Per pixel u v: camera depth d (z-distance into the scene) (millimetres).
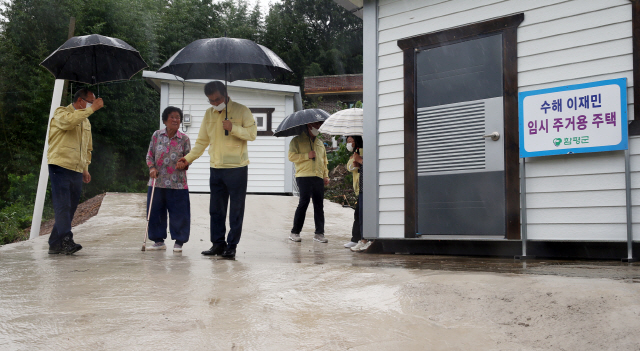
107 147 24531
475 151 5430
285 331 2361
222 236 5543
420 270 3752
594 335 2078
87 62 5746
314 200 7781
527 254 5121
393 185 6020
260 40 40125
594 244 4762
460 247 5562
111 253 5672
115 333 2322
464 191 5488
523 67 5184
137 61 5883
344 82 28828
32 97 22094
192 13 34094
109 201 12219
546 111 4867
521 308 2439
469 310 2512
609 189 4672
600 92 4594
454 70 5625
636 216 4516
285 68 5480
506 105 5246
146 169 26406
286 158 17016
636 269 3697
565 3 4988
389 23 6160
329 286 3256
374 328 2379
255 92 17094
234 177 5359
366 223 6141
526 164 5109
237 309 2740
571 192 4855
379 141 6152
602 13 4793
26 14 22703
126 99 24453
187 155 5680
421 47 5879
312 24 43938
